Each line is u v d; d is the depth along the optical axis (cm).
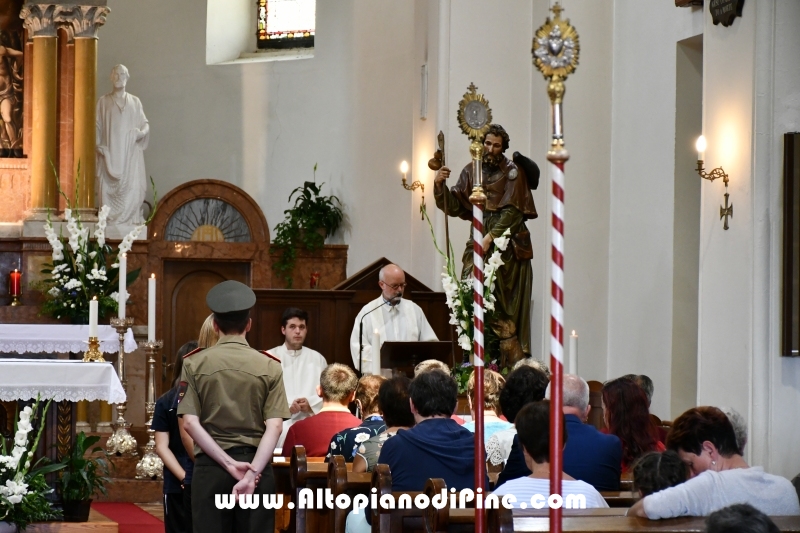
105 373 761
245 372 543
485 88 1186
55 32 1365
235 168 1519
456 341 1091
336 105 1475
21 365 740
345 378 666
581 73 1109
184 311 1443
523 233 1014
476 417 394
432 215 1216
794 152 735
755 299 748
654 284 1025
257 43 1578
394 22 1411
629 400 550
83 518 811
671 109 1007
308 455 654
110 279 1187
